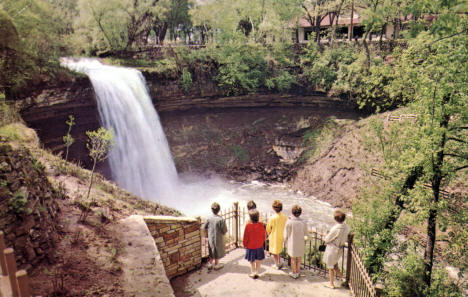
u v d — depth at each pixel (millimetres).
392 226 11578
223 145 34188
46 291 5125
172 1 41781
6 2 19078
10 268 3650
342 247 6621
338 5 35750
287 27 38344
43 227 6125
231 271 7355
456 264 10586
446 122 9859
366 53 31062
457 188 11625
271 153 33688
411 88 11336
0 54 16656
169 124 32562
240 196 28562
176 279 7152
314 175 30062
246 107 35562
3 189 5543
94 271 5891
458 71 8953
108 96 25031
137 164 27625
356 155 28078
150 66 30953
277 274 7191
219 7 35312
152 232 7219
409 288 10172
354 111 32500
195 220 7484
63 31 30750
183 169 32594
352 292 6461
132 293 5578
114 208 8930
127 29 32375
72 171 11422
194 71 32188
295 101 35219
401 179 11578
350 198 25688
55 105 21719
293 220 6840
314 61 33781
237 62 32844
